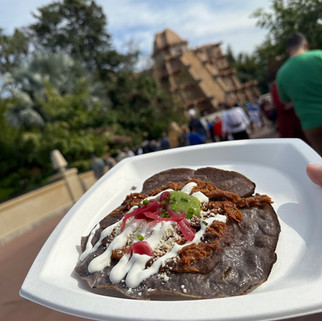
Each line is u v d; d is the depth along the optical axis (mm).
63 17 34062
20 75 21594
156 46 52188
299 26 15094
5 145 20234
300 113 2805
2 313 3381
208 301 884
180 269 1245
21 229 9930
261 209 1542
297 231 1399
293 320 811
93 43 34875
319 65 2588
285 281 1146
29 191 11016
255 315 809
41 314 2926
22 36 34250
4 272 5352
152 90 33062
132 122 29953
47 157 18938
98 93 26203
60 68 22859
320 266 1104
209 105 47438
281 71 2920
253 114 15805
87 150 18938
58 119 19422
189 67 48125
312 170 1458
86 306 997
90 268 1379
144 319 882
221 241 1341
